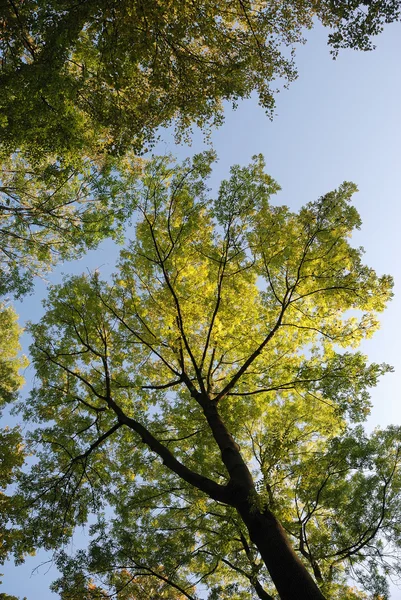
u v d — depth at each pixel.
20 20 5.16
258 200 8.09
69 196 9.81
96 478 8.91
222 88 6.36
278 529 5.53
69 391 9.23
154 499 9.09
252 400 9.24
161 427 9.18
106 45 5.36
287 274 8.23
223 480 9.00
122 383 9.34
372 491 7.96
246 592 8.44
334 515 8.20
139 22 5.26
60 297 9.06
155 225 8.93
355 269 7.89
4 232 10.05
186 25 5.63
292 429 7.70
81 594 7.60
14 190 9.92
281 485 6.81
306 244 7.93
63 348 9.24
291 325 8.33
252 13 6.45
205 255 8.61
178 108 6.95
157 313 9.11
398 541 7.51
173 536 8.72
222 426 7.24
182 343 9.23
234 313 8.98
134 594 8.21
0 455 11.72
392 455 8.16
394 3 5.05
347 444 7.97
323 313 8.40
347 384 7.07
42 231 10.68
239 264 8.64
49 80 5.39
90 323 9.03
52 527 8.27
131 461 9.20
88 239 9.79
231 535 8.16
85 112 7.49
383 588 7.11
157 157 8.59
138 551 8.17
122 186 8.91
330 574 7.27
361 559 7.58
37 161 7.44
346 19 5.30
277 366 8.84
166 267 8.88
